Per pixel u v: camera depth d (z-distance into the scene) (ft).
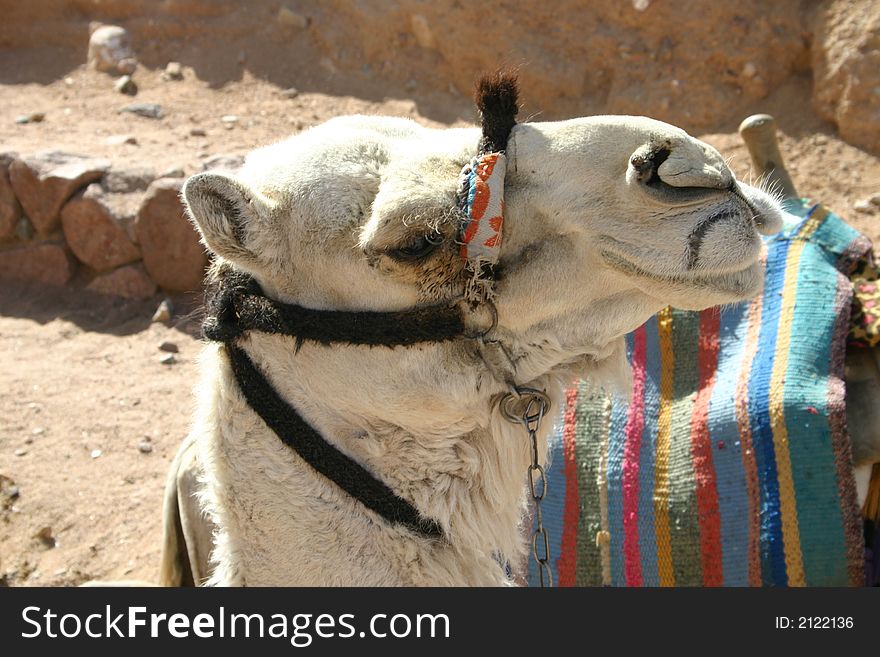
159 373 22.04
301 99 29.99
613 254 8.29
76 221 25.00
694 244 8.00
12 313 24.81
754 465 11.96
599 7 28.25
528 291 8.67
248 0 32.91
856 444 12.21
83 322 24.30
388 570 9.04
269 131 28.58
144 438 19.76
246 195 8.49
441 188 8.39
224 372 9.22
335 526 8.99
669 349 13.38
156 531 17.48
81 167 25.44
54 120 29.53
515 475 9.43
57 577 16.79
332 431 8.98
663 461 12.60
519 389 9.04
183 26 32.50
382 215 8.17
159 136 28.35
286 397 9.00
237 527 9.24
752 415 12.06
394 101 29.45
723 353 13.10
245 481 9.12
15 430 20.02
